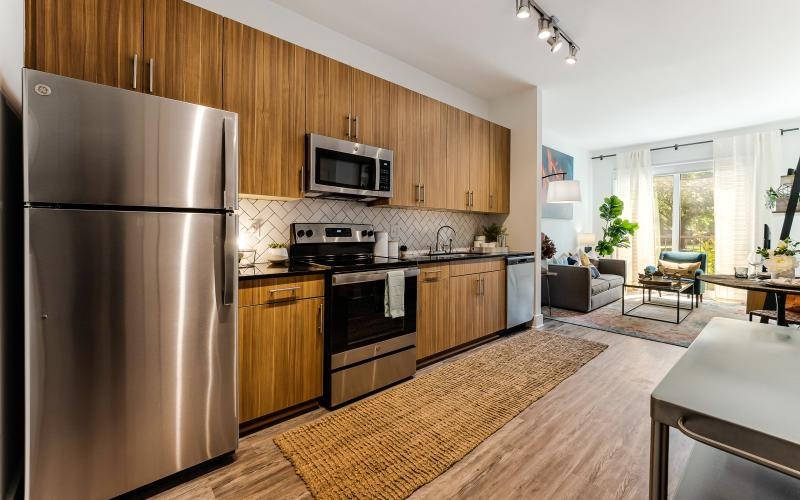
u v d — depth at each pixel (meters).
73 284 1.30
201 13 1.94
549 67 3.57
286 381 2.04
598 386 2.55
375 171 2.75
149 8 1.77
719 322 1.14
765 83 3.92
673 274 5.39
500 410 2.18
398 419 2.08
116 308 1.38
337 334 2.22
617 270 6.00
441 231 3.93
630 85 4.00
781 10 2.60
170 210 1.50
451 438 1.89
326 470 1.64
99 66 1.63
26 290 1.23
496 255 3.58
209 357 1.61
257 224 2.49
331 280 2.20
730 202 5.59
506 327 3.71
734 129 5.64
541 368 2.86
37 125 1.23
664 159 6.39
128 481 1.43
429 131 3.28
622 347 3.40
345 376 2.27
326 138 2.45
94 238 1.33
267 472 1.64
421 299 2.85
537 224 4.09
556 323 4.29
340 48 2.96
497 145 4.07
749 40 3.02
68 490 1.31
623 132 5.85
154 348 1.47
